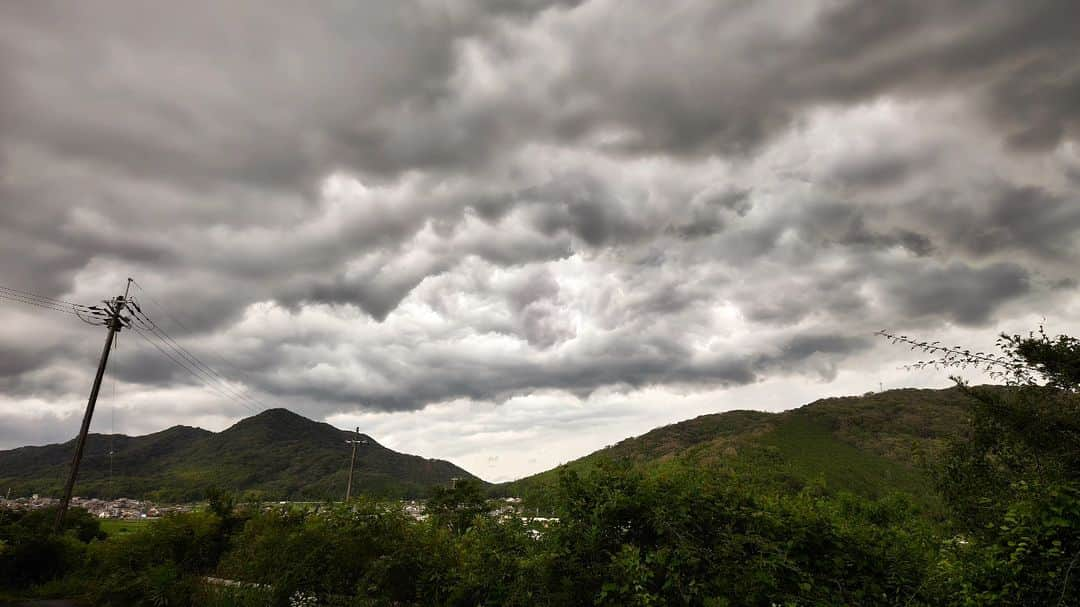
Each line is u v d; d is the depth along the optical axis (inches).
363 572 282.2
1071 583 213.8
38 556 578.2
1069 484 235.9
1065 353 292.4
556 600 214.2
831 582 227.0
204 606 394.0
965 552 255.4
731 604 205.9
